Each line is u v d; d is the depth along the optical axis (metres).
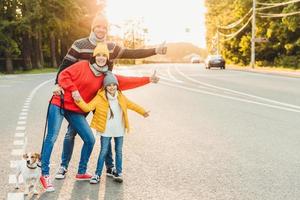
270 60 64.81
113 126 6.19
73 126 6.25
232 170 6.83
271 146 8.61
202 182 6.18
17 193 5.72
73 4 52.06
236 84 26.34
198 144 8.84
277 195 5.59
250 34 66.44
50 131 6.05
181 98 18.16
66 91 6.12
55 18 50.50
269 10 60.06
